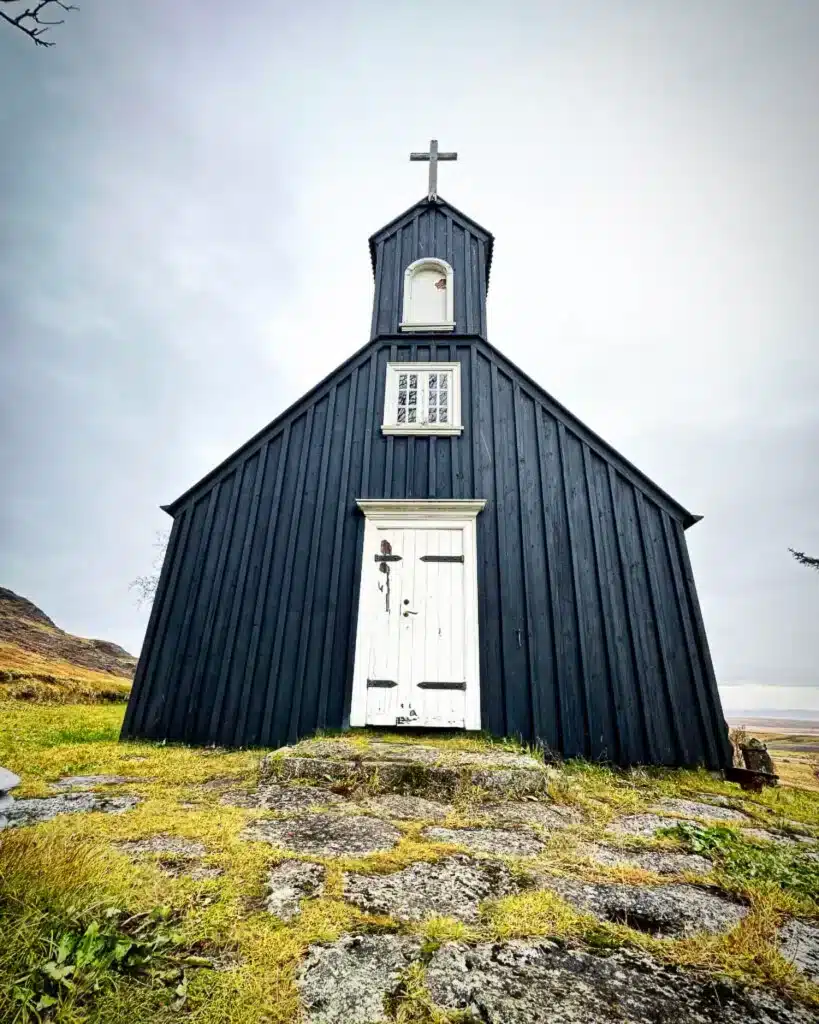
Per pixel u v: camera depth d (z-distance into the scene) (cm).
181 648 636
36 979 135
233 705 601
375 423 734
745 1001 151
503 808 353
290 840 266
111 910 167
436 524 660
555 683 589
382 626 618
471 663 597
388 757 409
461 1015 136
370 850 259
